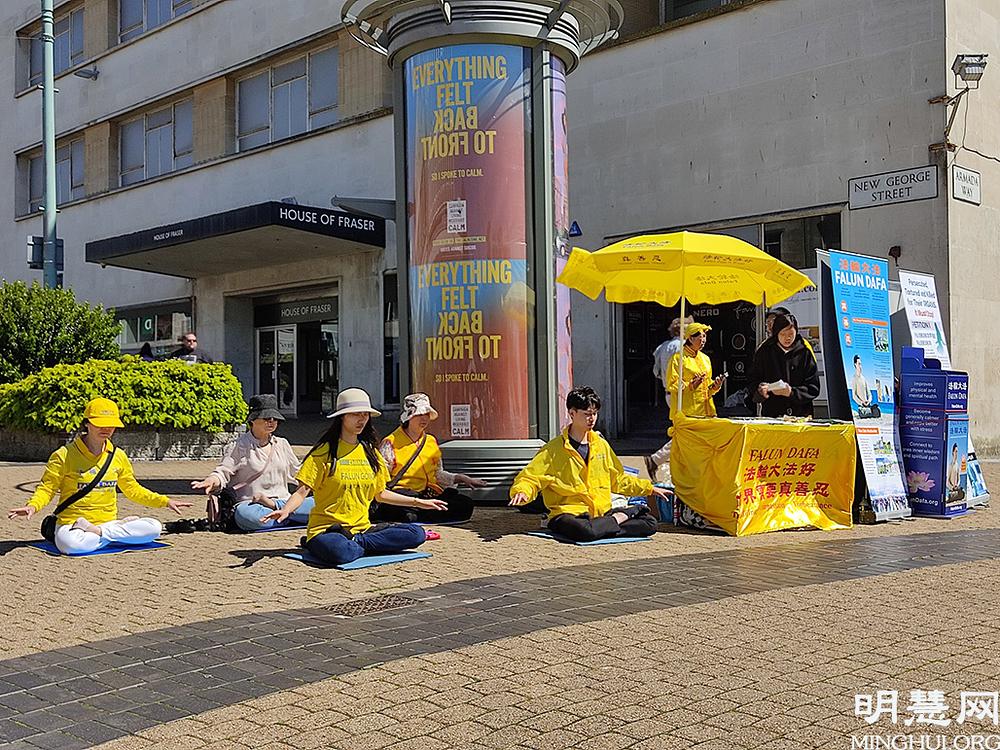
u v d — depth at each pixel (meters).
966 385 10.62
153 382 15.60
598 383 18.31
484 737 4.14
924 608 6.22
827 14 15.63
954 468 10.38
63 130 31.19
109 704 4.60
